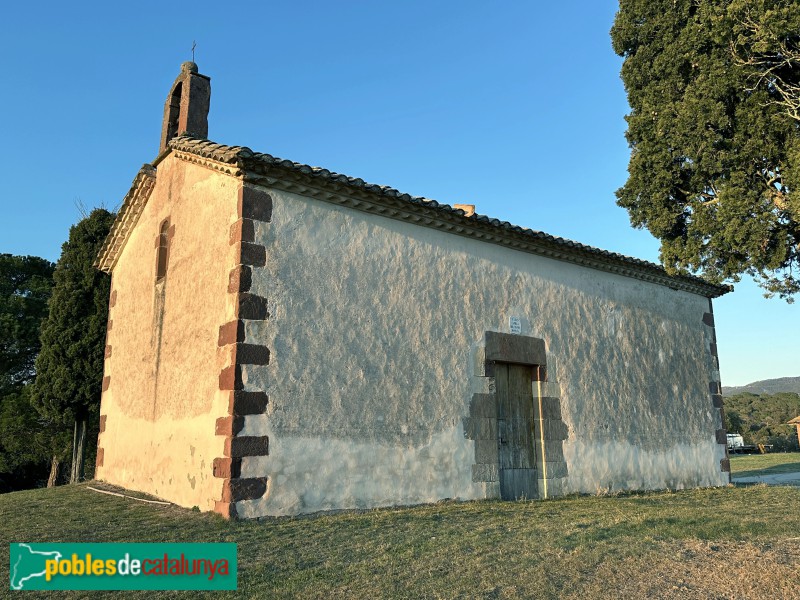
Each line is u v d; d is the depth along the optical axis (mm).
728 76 8852
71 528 6398
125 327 11344
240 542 5668
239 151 7051
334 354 7664
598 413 10711
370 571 4773
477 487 8750
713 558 5125
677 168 9812
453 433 8656
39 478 23984
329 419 7461
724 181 9227
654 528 6301
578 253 10695
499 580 4578
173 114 10914
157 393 9148
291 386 7230
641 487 11055
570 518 7043
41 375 16953
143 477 9250
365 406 7812
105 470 11203
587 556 5168
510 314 9797
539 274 10414
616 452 10828
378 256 8367
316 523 6516
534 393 9992
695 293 13406
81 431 17031
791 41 8188
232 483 6641
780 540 5793
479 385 9102
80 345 16750
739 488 11961
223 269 7508
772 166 8961
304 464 7152
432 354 8656
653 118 9906
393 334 8297
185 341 8344
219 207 7887
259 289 7215
